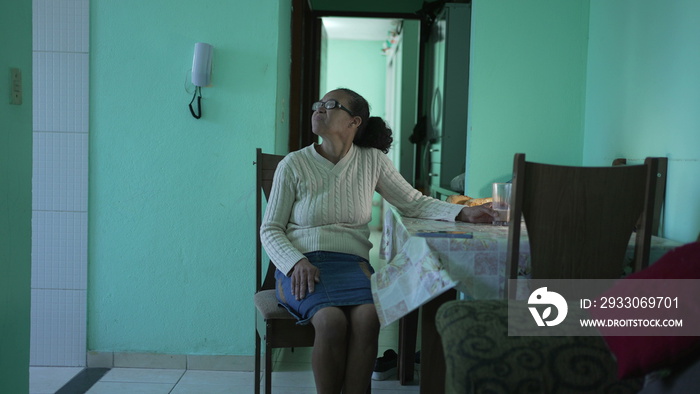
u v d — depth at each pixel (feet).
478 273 5.70
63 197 8.95
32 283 9.03
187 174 8.97
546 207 5.12
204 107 8.92
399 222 6.78
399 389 8.36
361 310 5.99
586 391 4.48
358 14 16.83
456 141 13.26
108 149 8.92
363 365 5.94
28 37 6.12
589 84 8.75
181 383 8.52
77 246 9.00
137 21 8.84
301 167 6.91
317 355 5.87
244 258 9.05
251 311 9.09
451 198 8.11
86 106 8.87
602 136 8.27
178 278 9.07
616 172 5.14
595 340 4.65
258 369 7.46
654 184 5.22
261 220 7.51
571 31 8.82
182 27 8.86
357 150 7.24
